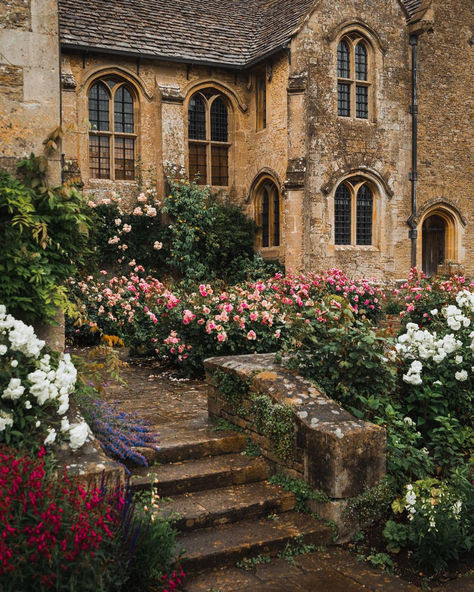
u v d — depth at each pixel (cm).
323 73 1570
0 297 466
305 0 1659
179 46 1622
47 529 290
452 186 1816
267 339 791
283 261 1611
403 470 477
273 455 494
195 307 822
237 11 1853
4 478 312
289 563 403
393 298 1672
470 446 515
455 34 1809
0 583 276
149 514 371
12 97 504
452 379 543
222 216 1605
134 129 1603
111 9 1606
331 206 1598
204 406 662
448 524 409
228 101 1719
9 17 503
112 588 325
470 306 618
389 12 1677
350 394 496
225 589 367
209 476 468
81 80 1497
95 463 392
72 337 1095
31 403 407
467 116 1841
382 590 373
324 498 440
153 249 1575
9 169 503
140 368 909
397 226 1714
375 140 1666
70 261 512
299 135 1534
